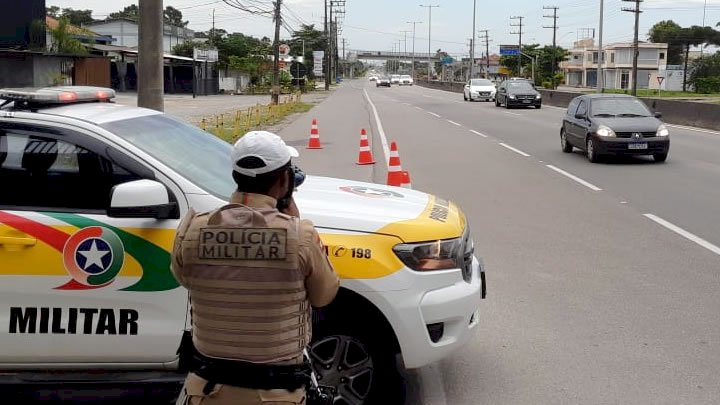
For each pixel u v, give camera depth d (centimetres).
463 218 503
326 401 325
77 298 418
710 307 688
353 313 439
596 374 535
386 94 6956
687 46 12044
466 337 464
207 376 286
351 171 1612
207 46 7931
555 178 1522
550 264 840
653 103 3234
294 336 290
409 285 432
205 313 288
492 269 816
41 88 508
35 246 415
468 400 493
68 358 423
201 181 443
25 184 429
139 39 1316
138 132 466
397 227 438
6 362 422
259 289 284
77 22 8681
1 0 3488
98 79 4100
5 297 415
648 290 740
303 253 287
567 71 13338
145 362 427
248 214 290
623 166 1711
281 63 7438
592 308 683
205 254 287
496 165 1731
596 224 1062
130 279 418
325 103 4972
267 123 3023
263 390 284
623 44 11544
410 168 1680
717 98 6925
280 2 4344
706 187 1399
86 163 432
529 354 572
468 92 5362
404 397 466
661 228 1037
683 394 502
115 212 402
